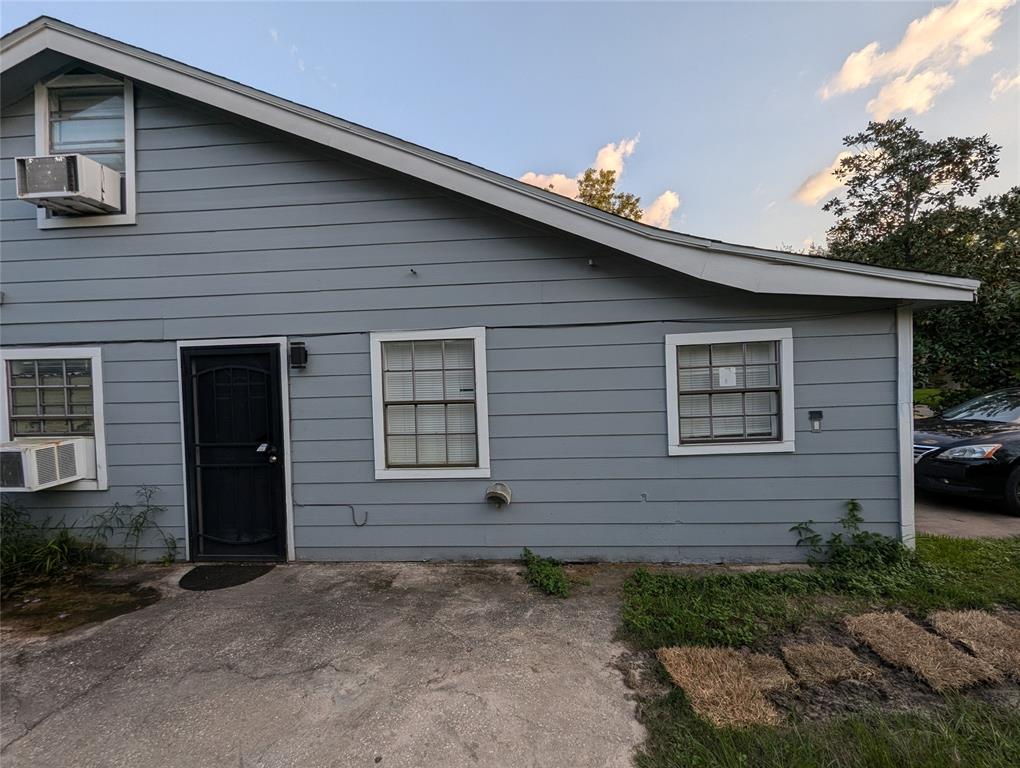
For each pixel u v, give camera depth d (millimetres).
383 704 2480
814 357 4188
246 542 4609
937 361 8742
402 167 4172
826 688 2471
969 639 2863
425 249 4434
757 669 2648
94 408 4629
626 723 2283
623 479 4367
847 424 4168
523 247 4379
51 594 3924
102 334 4617
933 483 5641
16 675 2816
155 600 3785
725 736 2131
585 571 4199
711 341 4262
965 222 9500
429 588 3906
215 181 4523
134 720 2410
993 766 1913
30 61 4410
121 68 4285
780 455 4242
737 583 3734
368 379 4492
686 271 3980
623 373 4344
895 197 10234
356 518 4535
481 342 4410
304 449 4547
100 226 4582
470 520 4480
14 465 4246
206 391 4621
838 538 4129
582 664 2789
